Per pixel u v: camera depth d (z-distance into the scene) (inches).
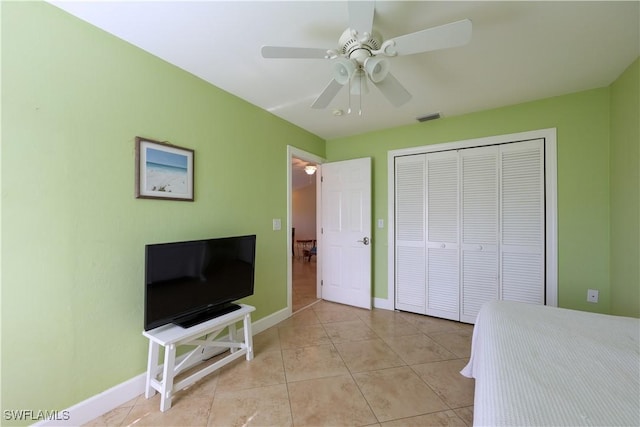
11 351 50.0
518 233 104.0
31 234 52.0
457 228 115.8
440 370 79.1
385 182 133.4
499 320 57.6
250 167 102.1
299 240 320.8
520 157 103.3
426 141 122.3
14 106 50.1
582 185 93.2
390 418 60.4
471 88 90.4
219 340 90.0
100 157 61.2
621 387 34.7
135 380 67.2
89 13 56.8
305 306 137.3
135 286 67.6
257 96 97.0
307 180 331.9
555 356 42.6
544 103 98.7
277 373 77.4
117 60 64.2
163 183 73.1
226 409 63.1
